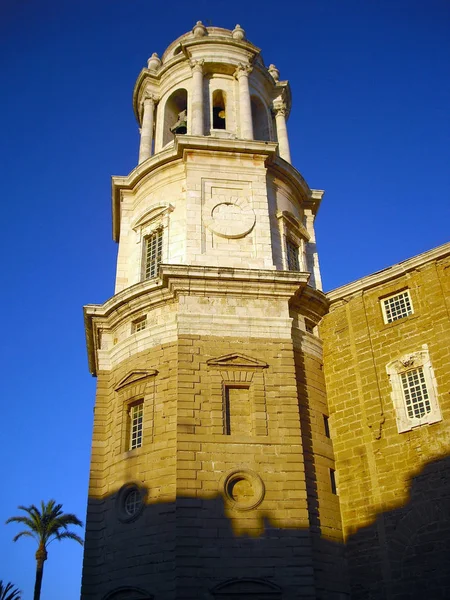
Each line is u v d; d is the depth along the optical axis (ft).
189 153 109.81
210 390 87.61
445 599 77.71
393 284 101.45
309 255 116.47
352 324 102.78
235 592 74.23
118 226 123.75
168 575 76.18
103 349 102.78
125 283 109.81
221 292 95.30
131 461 87.35
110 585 80.74
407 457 88.12
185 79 131.23
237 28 137.59
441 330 92.48
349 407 96.99
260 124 133.39
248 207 106.63
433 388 89.92
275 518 80.18
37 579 168.25
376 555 85.10
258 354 91.97
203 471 81.35
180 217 106.73
